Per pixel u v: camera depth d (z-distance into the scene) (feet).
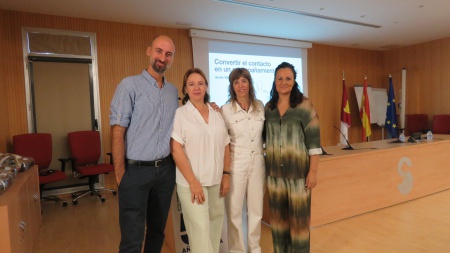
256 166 6.82
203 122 5.95
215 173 5.99
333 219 10.05
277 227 6.98
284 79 6.51
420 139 13.78
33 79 14.60
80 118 15.66
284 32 19.58
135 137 5.71
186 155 5.94
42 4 13.42
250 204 6.93
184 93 6.34
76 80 15.51
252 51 20.35
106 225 10.80
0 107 12.84
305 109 6.52
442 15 16.76
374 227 9.59
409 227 9.52
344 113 22.97
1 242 6.21
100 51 15.97
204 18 16.08
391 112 24.29
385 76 26.96
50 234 10.06
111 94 16.31
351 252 8.04
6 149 13.48
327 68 24.03
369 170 10.86
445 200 12.07
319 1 14.14
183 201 5.97
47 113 14.94
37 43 14.62
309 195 6.67
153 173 5.80
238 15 15.74
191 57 18.48
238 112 6.68
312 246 8.43
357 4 14.70
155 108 5.75
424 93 24.18
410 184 12.06
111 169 13.89
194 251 5.90
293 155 6.53
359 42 23.17
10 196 6.83
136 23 16.72
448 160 13.50
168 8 14.39
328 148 11.85
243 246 6.93
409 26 18.90
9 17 13.99
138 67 17.01
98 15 15.15
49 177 12.26
